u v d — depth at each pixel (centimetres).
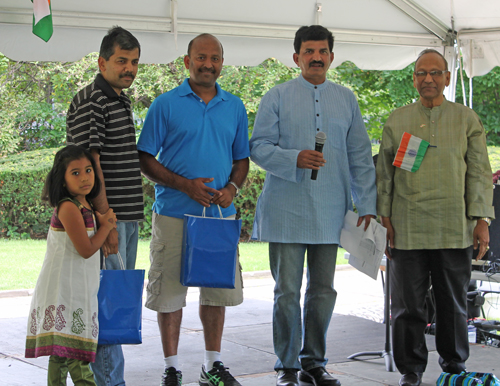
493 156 1358
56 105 1462
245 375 349
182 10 438
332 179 321
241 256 1077
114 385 268
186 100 307
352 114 333
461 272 316
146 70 1288
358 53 492
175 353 306
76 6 411
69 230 246
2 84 1400
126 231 284
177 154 305
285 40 472
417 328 321
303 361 329
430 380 335
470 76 496
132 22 425
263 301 640
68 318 247
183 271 290
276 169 310
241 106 325
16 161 1322
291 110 321
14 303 680
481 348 411
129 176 279
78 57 420
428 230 313
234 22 452
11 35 399
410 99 1396
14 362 374
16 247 1150
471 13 471
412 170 315
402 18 488
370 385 327
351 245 325
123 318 257
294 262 319
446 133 315
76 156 250
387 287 370
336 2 470
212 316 313
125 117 280
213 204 307
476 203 310
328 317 326
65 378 259
